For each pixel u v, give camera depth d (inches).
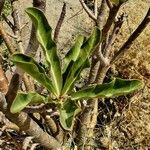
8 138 17.1
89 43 11.3
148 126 37.7
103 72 18.8
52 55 11.5
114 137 33.5
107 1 12.0
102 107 36.7
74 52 12.0
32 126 12.7
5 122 15.3
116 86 10.9
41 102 10.9
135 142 37.2
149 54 42.9
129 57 42.5
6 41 16.8
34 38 11.0
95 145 29.6
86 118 23.8
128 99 37.4
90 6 26.1
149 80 40.3
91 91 11.1
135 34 15.6
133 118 37.6
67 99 11.5
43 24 10.9
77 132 24.8
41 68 10.7
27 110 11.9
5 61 25.0
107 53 17.9
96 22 17.2
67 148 16.9
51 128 16.6
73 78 11.7
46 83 11.2
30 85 17.1
